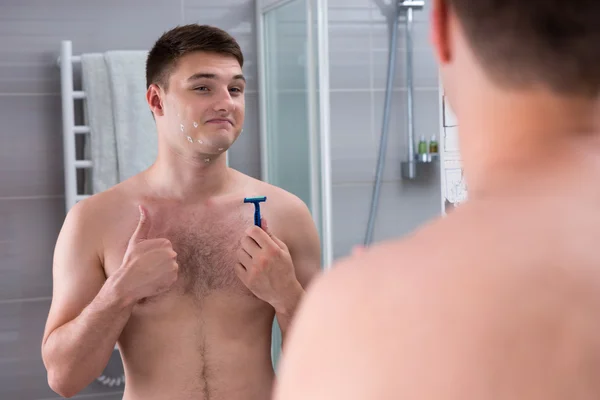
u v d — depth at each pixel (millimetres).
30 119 2213
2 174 2201
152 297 1197
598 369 231
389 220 1781
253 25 2357
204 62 1225
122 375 2252
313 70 1925
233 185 1318
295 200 1349
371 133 1805
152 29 2291
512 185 280
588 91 274
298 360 274
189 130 1225
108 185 2129
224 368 1202
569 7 267
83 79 2139
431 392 239
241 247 1188
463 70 302
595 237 251
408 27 1752
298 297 1182
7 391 2221
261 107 2328
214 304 1218
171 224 1255
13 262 2215
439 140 1683
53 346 1159
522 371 233
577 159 272
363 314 262
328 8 1841
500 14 277
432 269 260
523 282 245
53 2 2213
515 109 283
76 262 1227
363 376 252
